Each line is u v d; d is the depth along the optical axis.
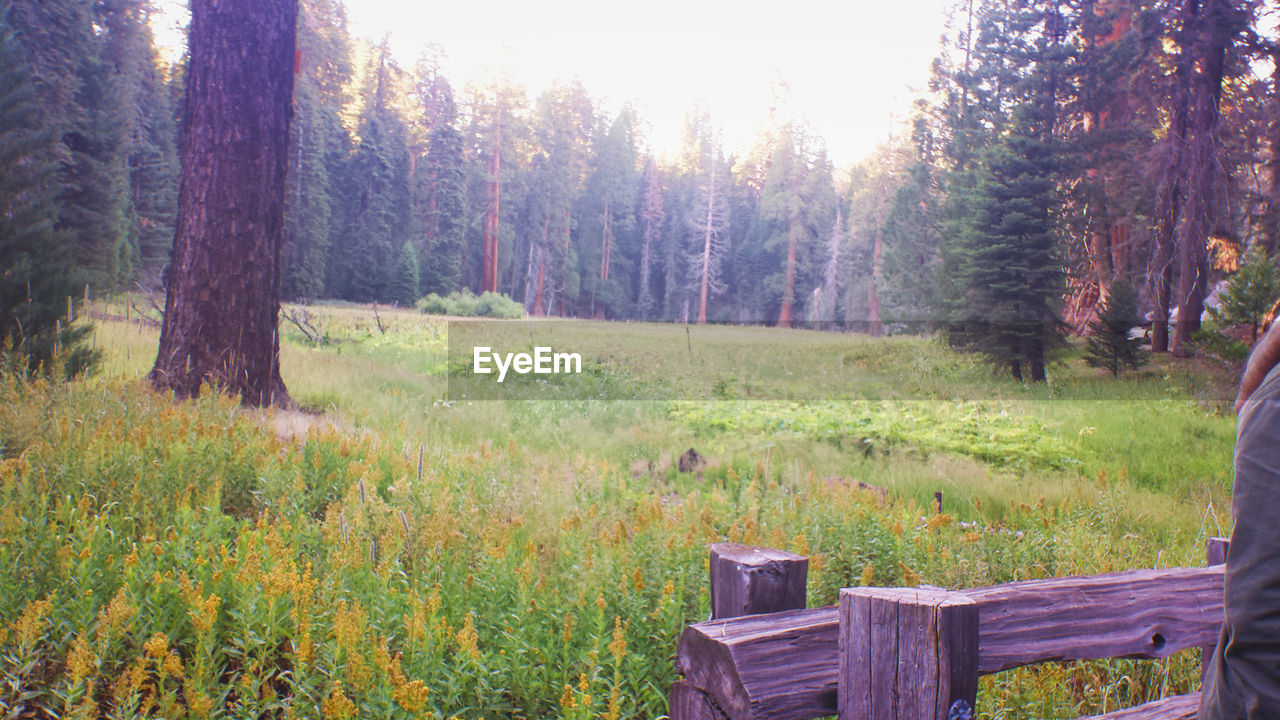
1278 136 22.11
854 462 9.12
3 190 8.70
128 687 2.31
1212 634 2.09
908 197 27.61
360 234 65.12
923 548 4.44
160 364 8.01
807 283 53.31
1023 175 19.48
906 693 1.54
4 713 2.27
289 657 2.65
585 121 82.94
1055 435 11.29
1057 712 3.04
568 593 3.38
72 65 29.30
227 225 8.10
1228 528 6.36
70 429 4.72
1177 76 21.17
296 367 12.87
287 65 8.64
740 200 69.62
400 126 72.69
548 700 2.73
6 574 2.87
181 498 4.14
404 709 2.31
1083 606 1.89
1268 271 17.09
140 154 43.47
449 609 3.12
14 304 7.52
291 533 3.81
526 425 9.84
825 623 1.71
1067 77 23.08
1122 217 22.72
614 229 80.94
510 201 75.50
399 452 6.12
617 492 5.88
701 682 1.69
